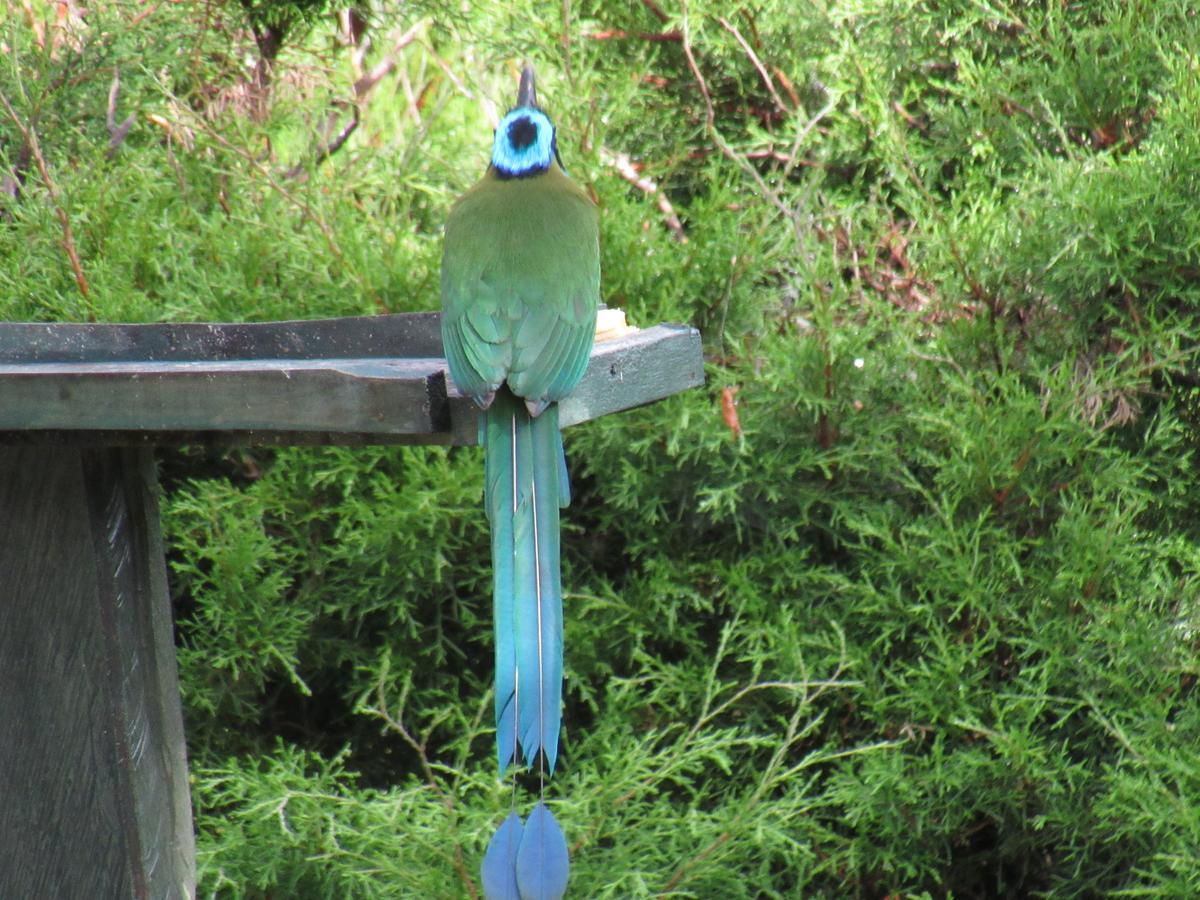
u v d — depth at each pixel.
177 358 5.92
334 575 8.80
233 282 8.70
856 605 8.29
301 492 8.63
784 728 8.48
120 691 5.07
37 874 5.24
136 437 4.83
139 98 10.39
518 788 7.82
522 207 5.62
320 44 13.16
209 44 10.92
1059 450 8.18
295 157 11.35
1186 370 8.48
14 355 5.77
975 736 8.11
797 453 8.66
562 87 9.26
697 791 8.16
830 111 10.06
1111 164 8.65
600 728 8.13
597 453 8.62
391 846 6.80
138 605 5.29
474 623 8.60
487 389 5.00
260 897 7.62
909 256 9.39
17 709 5.12
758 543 8.88
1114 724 7.35
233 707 8.56
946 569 8.03
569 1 9.58
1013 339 8.80
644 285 8.95
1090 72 9.30
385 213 10.13
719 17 10.16
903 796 7.80
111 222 9.09
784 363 8.55
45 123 10.13
